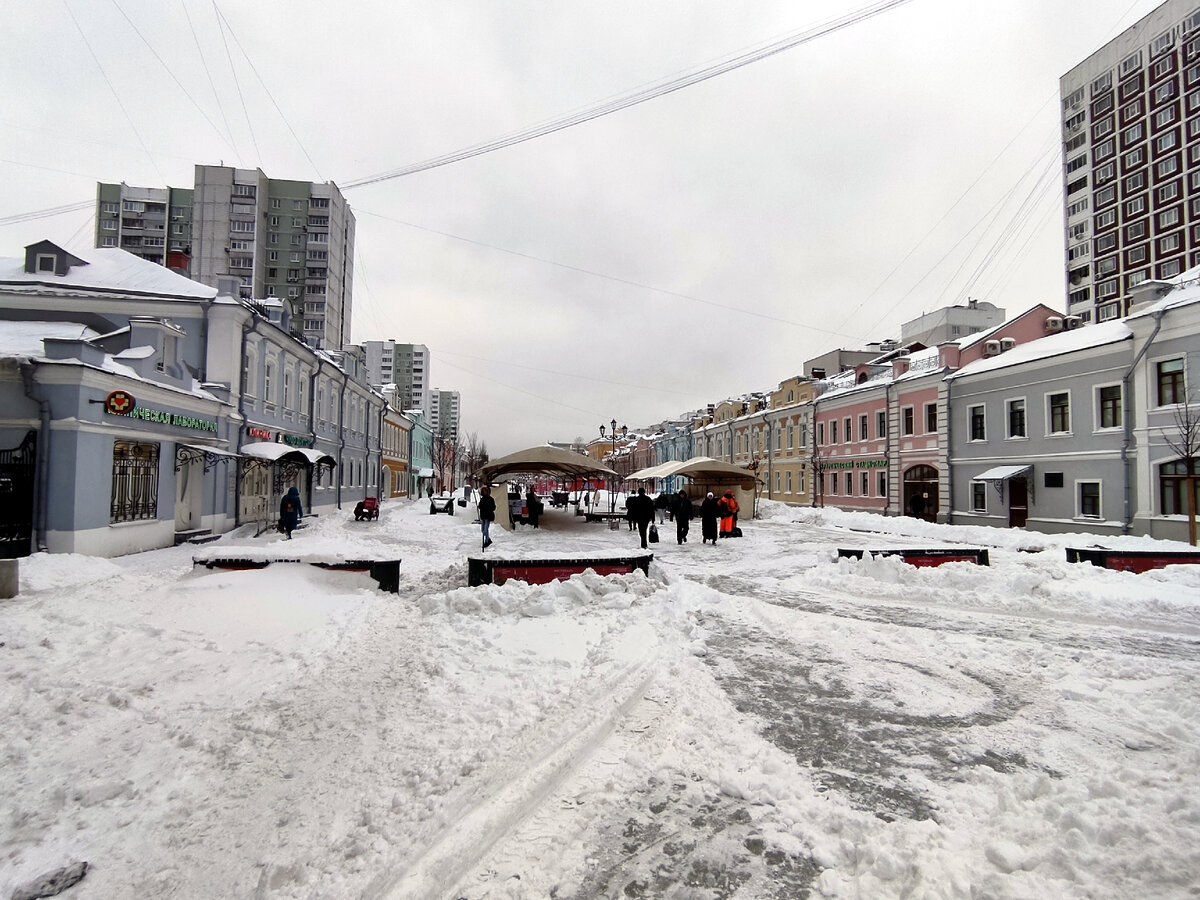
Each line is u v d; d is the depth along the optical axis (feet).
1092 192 199.41
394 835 10.81
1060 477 73.15
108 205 255.09
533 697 17.16
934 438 93.15
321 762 13.39
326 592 29.94
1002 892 9.09
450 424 485.15
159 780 12.59
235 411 65.00
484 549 55.42
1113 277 192.34
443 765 13.19
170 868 9.96
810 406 127.65
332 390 104.01
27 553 41.34
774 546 61.52
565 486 209.36
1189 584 32.63
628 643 22.45
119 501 47.83
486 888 9.61
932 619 28.04
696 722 15.90
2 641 20.84
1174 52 176.24
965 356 91.97
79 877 9.70
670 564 47.03
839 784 12.75
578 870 10.06
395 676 18.93
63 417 42.42
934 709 16.89
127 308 64.59
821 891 9.54
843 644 23.30
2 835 10.73
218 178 246.06
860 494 111.45
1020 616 28.63
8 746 13.91
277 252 254.06
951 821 11.29
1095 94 198.29
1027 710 16.80
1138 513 63.82
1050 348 76.89
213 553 31.89
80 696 16.67
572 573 31.58
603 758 13.92
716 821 11.46
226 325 65.41
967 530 71.97
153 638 21.88
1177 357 60.85
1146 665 20.27
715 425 181.06
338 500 107.76
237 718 15.58
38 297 64.08
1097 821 10.61
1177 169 175.22
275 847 10.50
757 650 22.54
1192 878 9.24
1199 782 12.22
